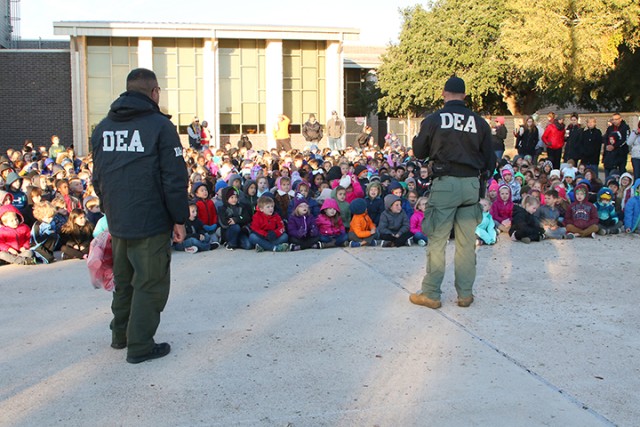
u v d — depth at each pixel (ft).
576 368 13.91
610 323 16.90
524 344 15.33
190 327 16.55
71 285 20.94
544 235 28.66
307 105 85.05
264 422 11.43
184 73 80.12
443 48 91.56
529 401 12.28
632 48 63.82
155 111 14.19
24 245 24.82
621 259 24.53
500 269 22.88
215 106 80.28
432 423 11.41
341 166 38.06
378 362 14.17
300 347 15.07
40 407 11.98
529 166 45.34
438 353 14.71
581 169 42.06
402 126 88.48
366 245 27.50
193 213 27.07
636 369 13.88
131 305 14.24
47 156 58.70
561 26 61.21
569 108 114.62
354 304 18.51
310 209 29.32
